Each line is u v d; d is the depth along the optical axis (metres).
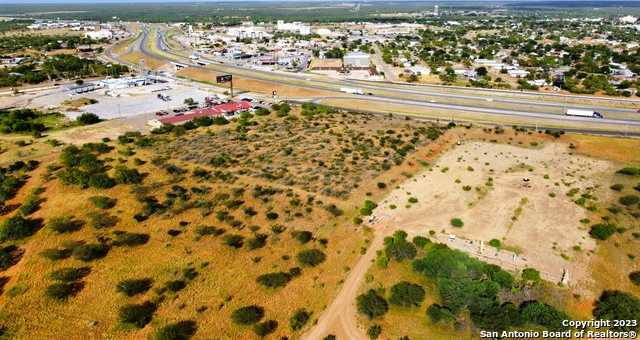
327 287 47.00
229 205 60.09
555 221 60.25
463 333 41.53
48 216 56.28
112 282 45.31
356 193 66.00
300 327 42.03
